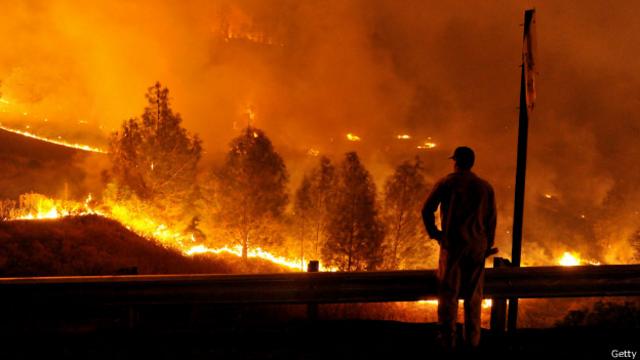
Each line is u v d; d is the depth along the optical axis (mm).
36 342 5758
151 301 5645
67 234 15680
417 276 5969
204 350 5695
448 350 5410
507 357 5652
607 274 6152
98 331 5906
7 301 5434
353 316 12781
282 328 6250
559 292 6148
